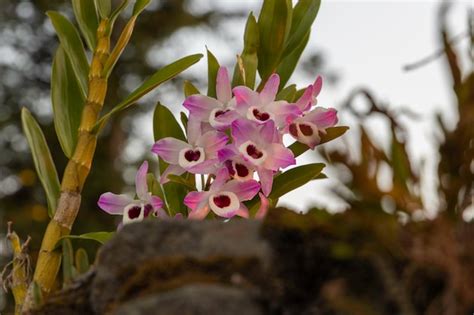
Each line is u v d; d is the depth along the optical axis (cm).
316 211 103
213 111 130
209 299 98
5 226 485
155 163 527
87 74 145
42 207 495
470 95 100
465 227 98
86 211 484
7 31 570
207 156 129
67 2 555
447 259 96
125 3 145
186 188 139
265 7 142
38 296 127
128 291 102
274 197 136
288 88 137
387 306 97
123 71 544
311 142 132
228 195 127
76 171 140
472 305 97
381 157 101
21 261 137
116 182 494
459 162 99
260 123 126
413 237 98
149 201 130
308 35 149
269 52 142
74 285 109
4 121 533
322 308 98
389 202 100
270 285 99
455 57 102
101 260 105
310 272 100
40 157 144
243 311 98
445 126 100
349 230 100
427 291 98
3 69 561
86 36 145
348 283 98
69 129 144
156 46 569
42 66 573
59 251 138
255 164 124
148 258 103
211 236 102
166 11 554
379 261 98
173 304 98
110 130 527
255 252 101
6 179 516
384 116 103
